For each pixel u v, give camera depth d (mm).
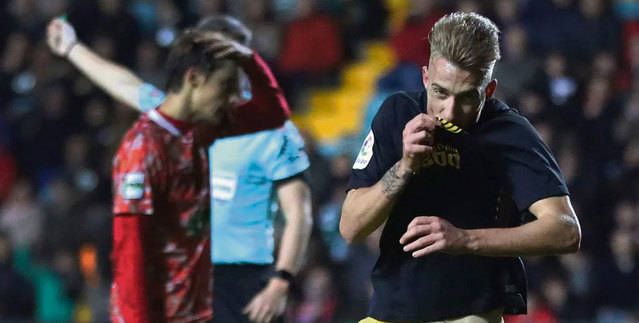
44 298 35969
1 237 36344
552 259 32250
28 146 41375
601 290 32688
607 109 35938
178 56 12938
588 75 37000
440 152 11992
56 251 36219
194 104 12961
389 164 12188
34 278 36375
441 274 12219
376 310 12516
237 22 16703
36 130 41344
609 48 39094
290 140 16844
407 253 12289
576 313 32031
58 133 41250
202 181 13078
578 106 36094
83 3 42281
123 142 12852
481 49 11297
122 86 16891
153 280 12719
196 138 13039
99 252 33344
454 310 12234
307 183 16969
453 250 11352
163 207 12852
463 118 11695
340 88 43719
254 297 16688
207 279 13148
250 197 16750
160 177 12773
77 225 36344
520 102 36094
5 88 42875
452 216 12102
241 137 16734
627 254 33125
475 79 11367
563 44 39000
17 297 35938
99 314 33219
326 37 43500
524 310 12586
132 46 42281
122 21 42250
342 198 34750
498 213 12141
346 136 41781
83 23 42062
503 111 12102
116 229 12656
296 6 45000
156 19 45406
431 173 12094
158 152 12773
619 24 39531
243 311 16703
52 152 41250
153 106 16672
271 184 16828
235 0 44969
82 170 38531
